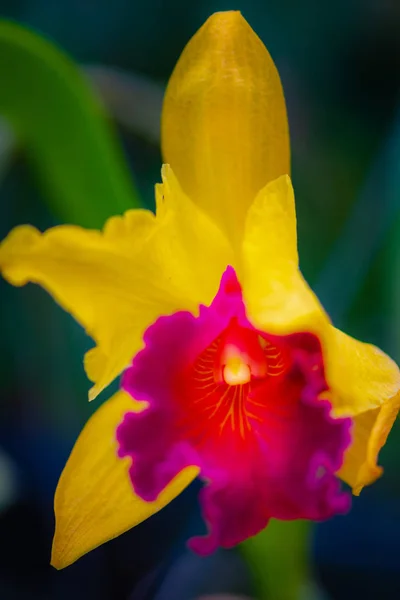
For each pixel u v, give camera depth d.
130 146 0.59
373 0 0.62
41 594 0.55
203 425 0.36
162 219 0.35
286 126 0.36
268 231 0.36
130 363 0.36
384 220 0.42
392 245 0.43
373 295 0.50
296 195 0.60
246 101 0.36
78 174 0.41
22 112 0.40
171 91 0.36
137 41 0.63
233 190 0.36
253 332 0.36
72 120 0.40
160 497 0.36
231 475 0.36
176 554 0.54
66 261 0.34
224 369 0.36
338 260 0.44
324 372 0.35
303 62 0.64
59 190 0.42
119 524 0.36
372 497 0.57
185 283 0.36
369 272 0.43
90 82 0.45
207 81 0.36
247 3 0.62
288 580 0.42
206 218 0.36
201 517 0.51
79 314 0.35
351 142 0.63
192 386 0.37
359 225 0.44
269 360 0.37
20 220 0.61
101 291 0.35
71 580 0.55
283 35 0.63
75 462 0.36
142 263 0.35
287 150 0.36
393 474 0.56
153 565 0.55
